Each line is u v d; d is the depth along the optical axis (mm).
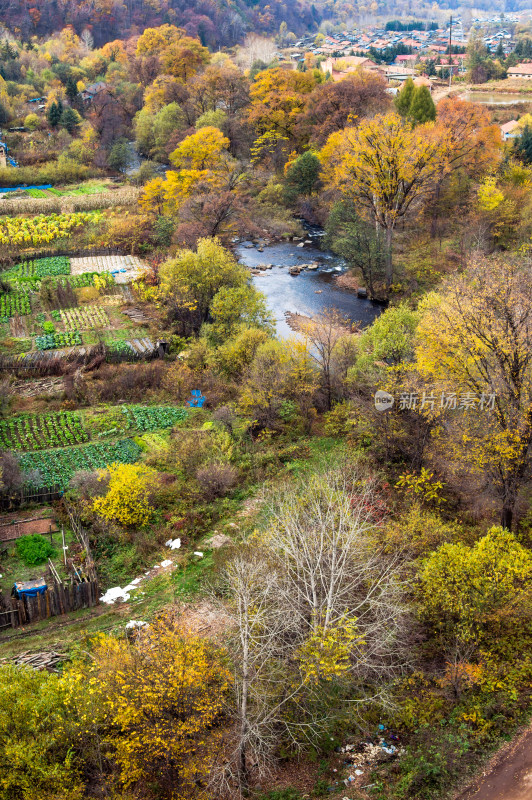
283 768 23359
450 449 35625
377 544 31141
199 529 36844
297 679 24828
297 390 46656
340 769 22938
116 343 57031
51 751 21109
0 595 31562
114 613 31594
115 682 21953
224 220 87125
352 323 64062
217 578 31938
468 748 22328
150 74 149750
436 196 78875
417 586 28688
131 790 21672
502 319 31625
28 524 37250
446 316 33906
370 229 73812
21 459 42312
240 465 42031
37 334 60125
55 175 113438
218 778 22219
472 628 26188
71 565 33875
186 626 28125
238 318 57406
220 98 121750
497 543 27719
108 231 84812
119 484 36594
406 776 21641
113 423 47031
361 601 27547
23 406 49062
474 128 82125
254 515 37625
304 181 95750
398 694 25328
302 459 42656
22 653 28844
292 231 90688
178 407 49625
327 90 98500
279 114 106438
